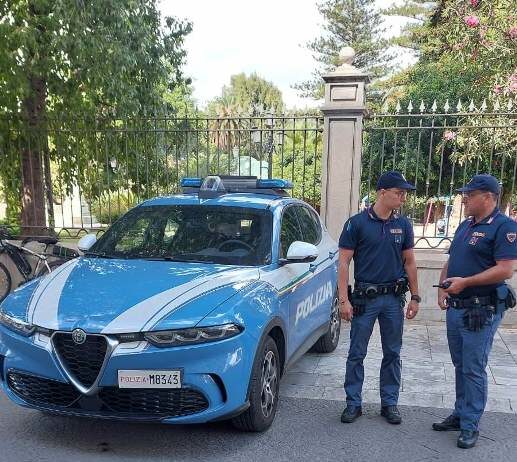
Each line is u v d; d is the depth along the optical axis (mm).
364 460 3537
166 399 3293
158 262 4215
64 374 3305
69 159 8297
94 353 3266
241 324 3414
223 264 4184
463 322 3686
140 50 8555
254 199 4906
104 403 3318
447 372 5195
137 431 3826
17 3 7754
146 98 9070
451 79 12266
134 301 3471
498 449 3729
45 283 3930
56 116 8148
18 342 3463
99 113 8383
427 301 6918
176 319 3295
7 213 9469
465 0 8500
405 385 4863
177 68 9953
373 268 3984
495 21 8203
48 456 3490
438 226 8805
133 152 8117
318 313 5082
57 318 3385
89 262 4270
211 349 3273
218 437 3775
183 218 4668
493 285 3654
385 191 3891
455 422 3975
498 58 8477
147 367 3229
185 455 3529
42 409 3441
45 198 8602
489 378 5035
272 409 3928
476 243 3621
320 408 4355
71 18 7426
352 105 6887
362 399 4566
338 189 7082
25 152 8406
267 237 4414
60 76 8383
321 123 7316
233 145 7457
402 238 3977
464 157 7547
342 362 5441
